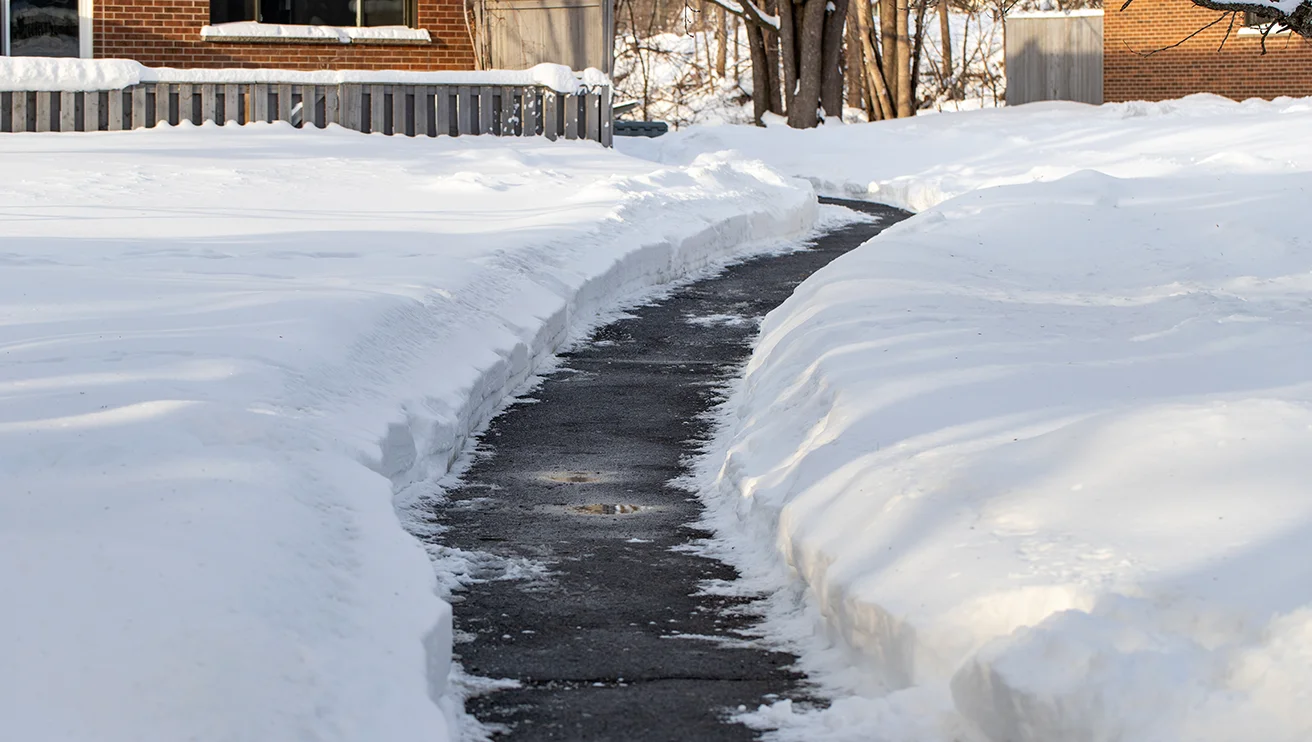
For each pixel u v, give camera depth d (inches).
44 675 134.2
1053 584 159.3
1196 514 173.0
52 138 711.7
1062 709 136.4
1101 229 482.9
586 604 210.1
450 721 162.7
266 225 461.7
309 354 265.7
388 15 884.0
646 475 290.0
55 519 167.8
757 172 734.5
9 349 252.8
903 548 184.1
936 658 161.0
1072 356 284.4
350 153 692.1
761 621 201.9
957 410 242.4
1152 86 1339.8
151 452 194.2
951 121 1159.0
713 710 168.7
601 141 820.6
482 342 347.9
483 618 203.9
